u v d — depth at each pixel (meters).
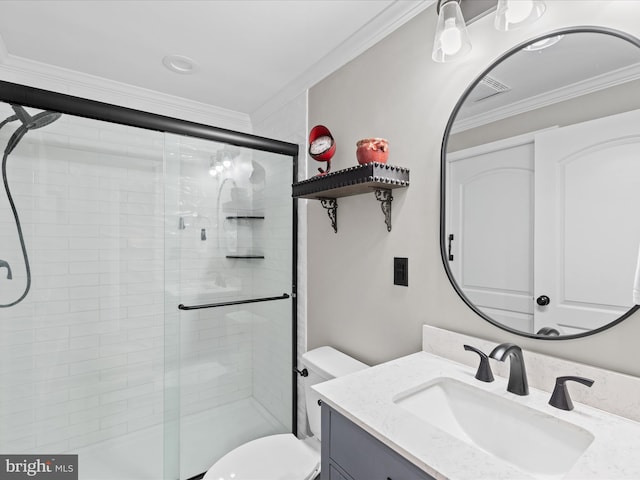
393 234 1.41
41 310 1.81
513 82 1.02
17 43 1.66
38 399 1.82
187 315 1.85
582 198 0.87
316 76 1.90
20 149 1.68
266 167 2.02
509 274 1.01
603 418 0.79
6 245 1.68
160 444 2.13
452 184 1.17
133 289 2.15
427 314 1.27
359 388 0.95
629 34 0.81
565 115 0.91
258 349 2.04
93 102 1.44
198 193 1.84
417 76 1.33
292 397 2.12
